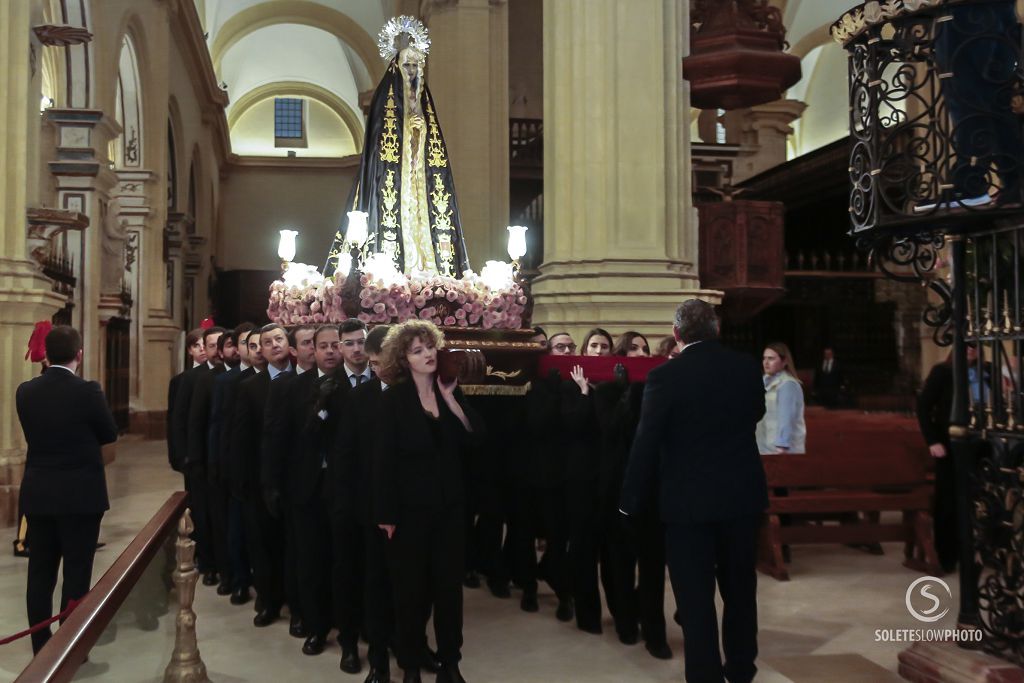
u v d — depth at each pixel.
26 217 9.48
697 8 6.42
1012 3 4.04
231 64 32.62
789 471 6.86
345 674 4.66
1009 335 4.15
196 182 27.66
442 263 6.04
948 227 4.40
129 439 16.81
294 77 34.06
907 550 6.98
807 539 6.79
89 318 13.46
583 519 5.21
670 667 4.68
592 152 8.35
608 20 8.39
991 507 4.25
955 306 4.48
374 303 5.43
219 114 29.20
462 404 4.45
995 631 4.23
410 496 4.22
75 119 13.40
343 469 4.48
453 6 16.02
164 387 18.14
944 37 4.09
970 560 4.36
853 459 6.97
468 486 6.09
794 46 23.12
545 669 4.66
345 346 4.89
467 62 15.90
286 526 5.35
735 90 6.40
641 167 8.35
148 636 3.76
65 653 2.41
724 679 4.02
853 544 7.77
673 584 4.03
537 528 5.82
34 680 2.21
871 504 6.80
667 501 3.99
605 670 4.65
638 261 8.22
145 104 18.12
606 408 5.04
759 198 20.34
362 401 4.50
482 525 6.20
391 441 4.20
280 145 34.75
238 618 5.73
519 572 5.93
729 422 4.00
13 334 8.81
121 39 15.44
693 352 4.09
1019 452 4.07
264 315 31.27
